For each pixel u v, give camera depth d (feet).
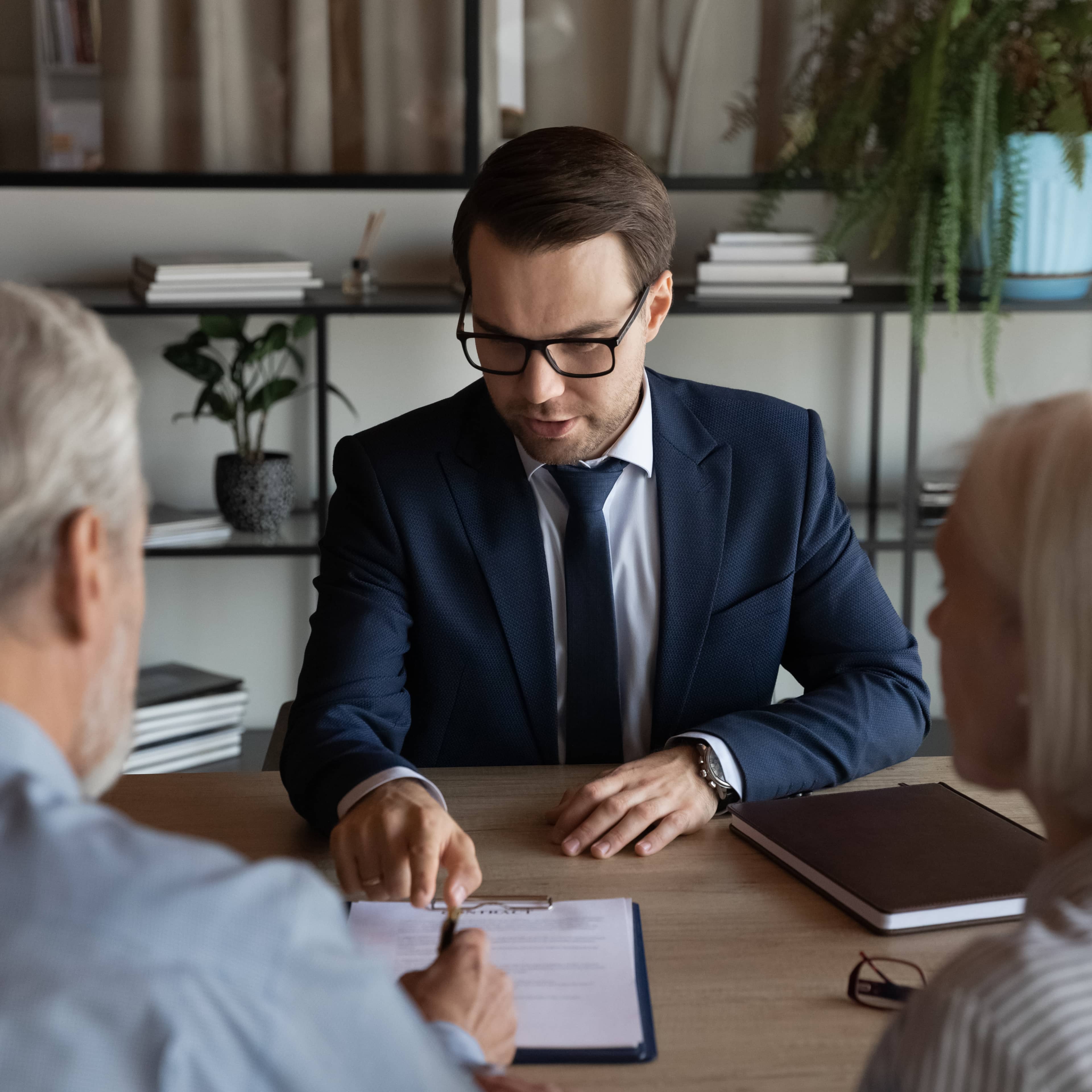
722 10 9.41
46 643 2.10
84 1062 1.65
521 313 4.46
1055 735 2.23
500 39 9.40
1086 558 2.15
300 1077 1.76
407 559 5.09
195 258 8.77
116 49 9.12
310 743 4.48
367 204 9.46
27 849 1.81
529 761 5.20
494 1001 3.00
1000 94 8.28
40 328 2.08
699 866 4.05
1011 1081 1.88
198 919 1.77
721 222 9.68
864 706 4.90
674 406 5.42
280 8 9.23
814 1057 3.04
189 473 9.64
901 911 3.55
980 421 2.57
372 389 9.68
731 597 5.30
